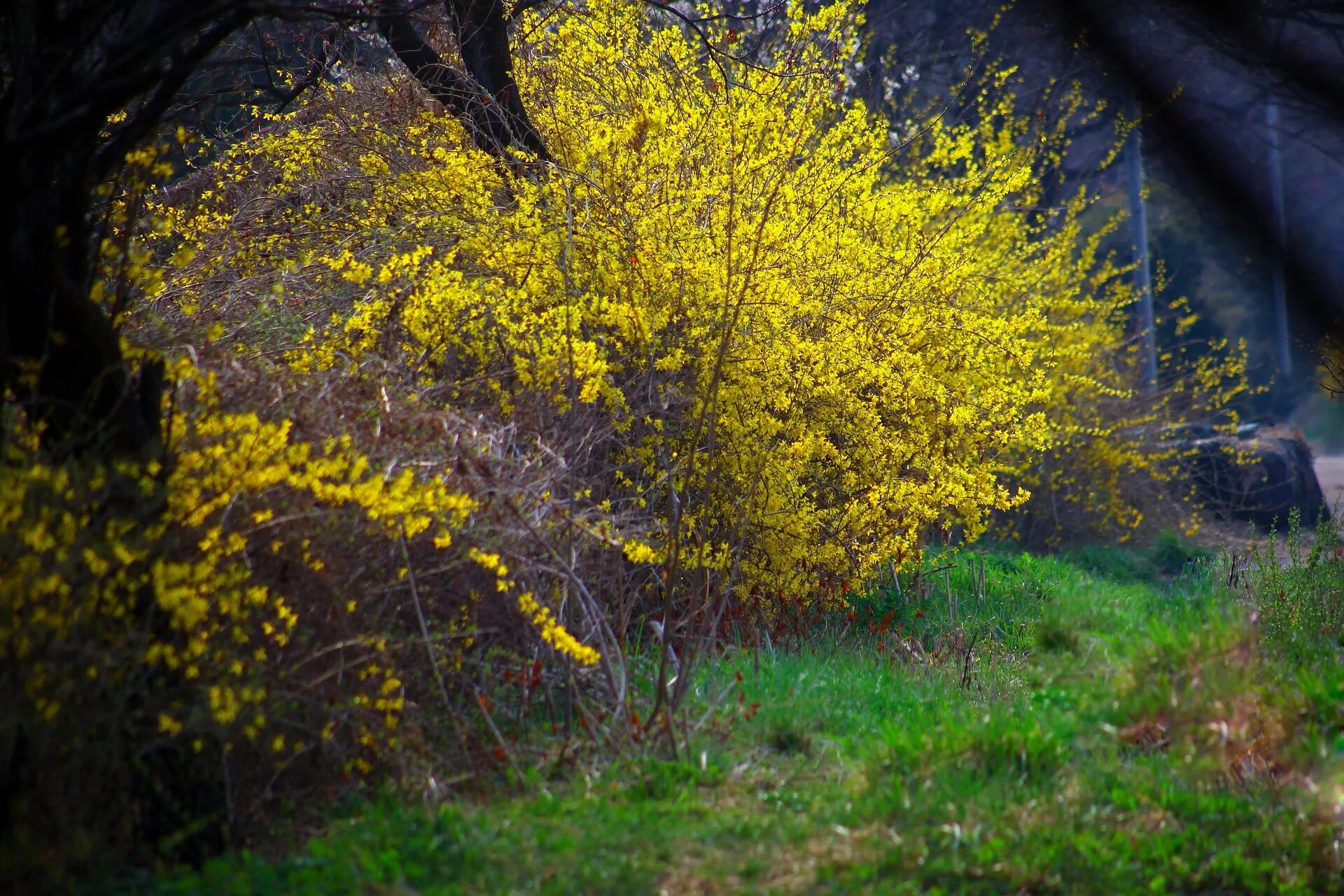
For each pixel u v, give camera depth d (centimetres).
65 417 366
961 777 424
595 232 655
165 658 364
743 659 592
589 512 513
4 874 319
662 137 728
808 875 358
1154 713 473
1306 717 466
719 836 386
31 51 354
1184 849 380
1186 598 680
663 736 469
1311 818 405
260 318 562
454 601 472
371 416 476
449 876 353
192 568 366
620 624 561
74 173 375
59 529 336
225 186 777
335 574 418
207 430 395
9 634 316
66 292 361
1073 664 580
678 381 669
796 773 454
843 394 697
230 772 388
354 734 412
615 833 383
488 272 663
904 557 733
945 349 773
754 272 647
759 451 647
